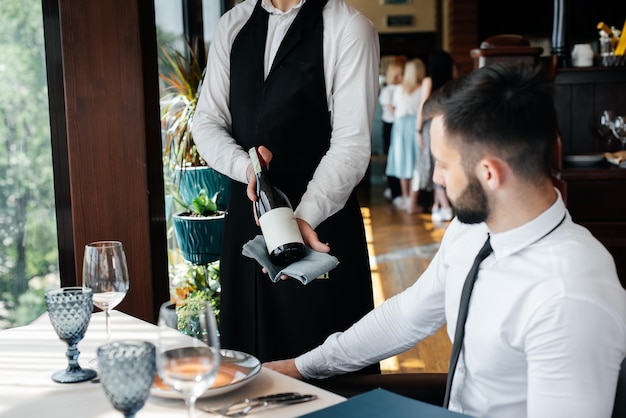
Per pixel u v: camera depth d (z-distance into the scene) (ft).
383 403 4.09
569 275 4.26
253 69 7.79
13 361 5.26
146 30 8.99
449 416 3.92
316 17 7.57
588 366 4.12
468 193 4.51
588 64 13.05
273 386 4.69
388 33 41.83
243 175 7.47
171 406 4.41
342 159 7.36
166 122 11.78
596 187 12.18
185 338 3.74
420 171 27.48
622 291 4.26
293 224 6.22
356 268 7.86
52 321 4.84
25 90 8.94
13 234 8.93
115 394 3.73
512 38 12.53
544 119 4.30
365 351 5.75
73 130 8.89
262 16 7.80
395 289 17.17
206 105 8.17
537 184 4.42
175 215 10.89
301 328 7.86
